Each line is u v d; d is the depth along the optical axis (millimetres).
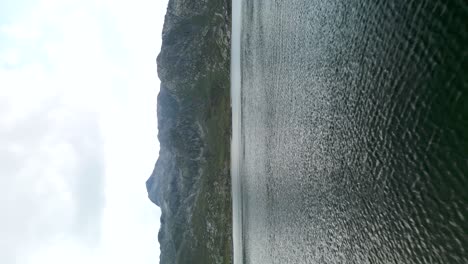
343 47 14695
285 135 23984
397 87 11344
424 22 10203
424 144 10328
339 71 15125
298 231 20484
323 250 16844
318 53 17547
